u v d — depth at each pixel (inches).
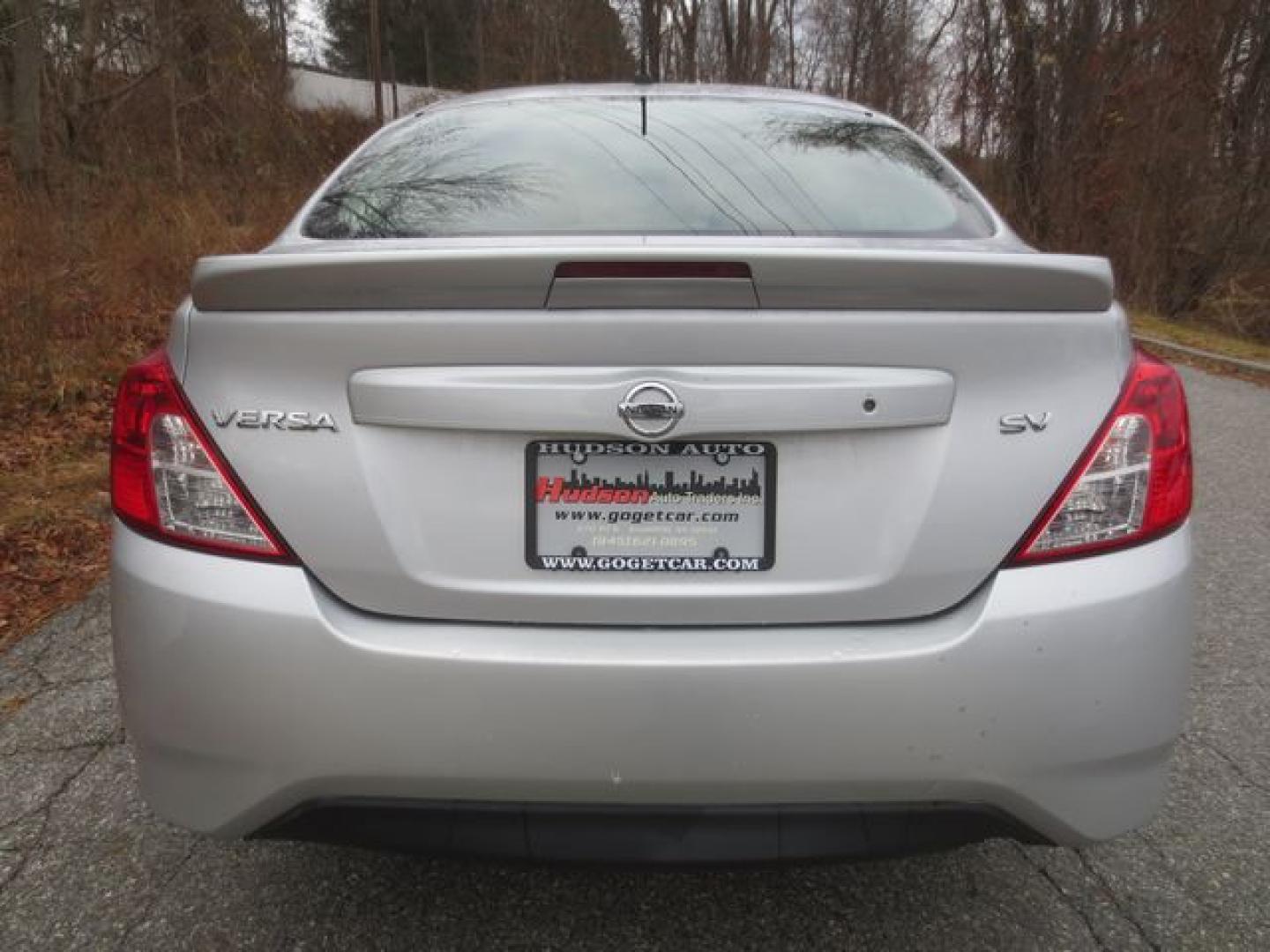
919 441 66.9
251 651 66.5
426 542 67.2
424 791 66.9
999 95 661.3
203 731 67.9
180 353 70.1
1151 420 70.0
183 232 358.9
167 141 486.9
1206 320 610.5
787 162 96.0
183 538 68.7
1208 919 86.2
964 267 65.2
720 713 65.5
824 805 67.2
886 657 65.4
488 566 67.4
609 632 67.0
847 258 64.4
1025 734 66.5
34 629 142.3
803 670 65.2
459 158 96.3
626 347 65.4
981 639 65.9
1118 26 615.2
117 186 382.3
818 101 112.3
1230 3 578.9
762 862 67.7
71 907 87.0
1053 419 67.7
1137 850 95.5
